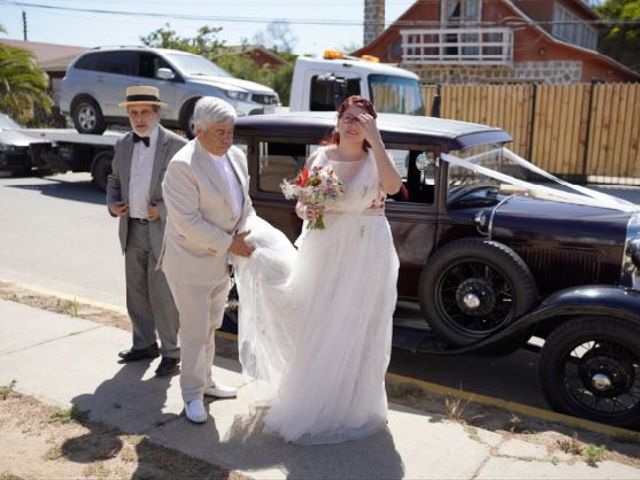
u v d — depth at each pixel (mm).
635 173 16203
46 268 8242
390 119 5645
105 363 4875
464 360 5582
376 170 3689
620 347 4203
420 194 5402
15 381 4508
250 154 5703
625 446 3928
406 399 4535
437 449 3785
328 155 3844
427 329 5188
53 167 14156
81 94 13383
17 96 24953
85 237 9914
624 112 16078
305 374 3842
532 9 26391
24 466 3508
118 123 13031
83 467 3520
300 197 3750
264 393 4410
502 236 4934
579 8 28828
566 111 16609
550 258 4840
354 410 3889
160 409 4188
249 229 4055
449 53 25297
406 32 24609
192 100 12078
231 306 5590
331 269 3783
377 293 3824
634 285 4410
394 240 5242
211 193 3809
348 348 3803
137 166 4613
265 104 12547
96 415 4094
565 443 3830
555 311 4273
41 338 5336
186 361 4047
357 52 26062
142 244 4664
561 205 5160
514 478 3502
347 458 3672
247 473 3510
